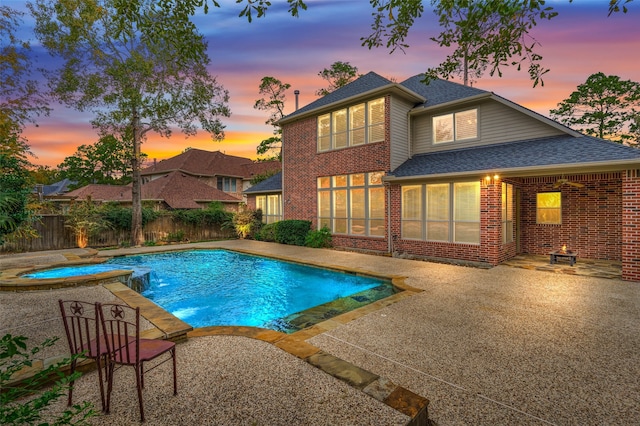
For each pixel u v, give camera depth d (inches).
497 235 379.2
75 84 553.0
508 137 441.7
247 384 127.6
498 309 225.5
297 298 323.9
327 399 116.3
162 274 425.4
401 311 222.7
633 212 298.2
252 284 376.8
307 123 621.0
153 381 130.4
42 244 551.5
